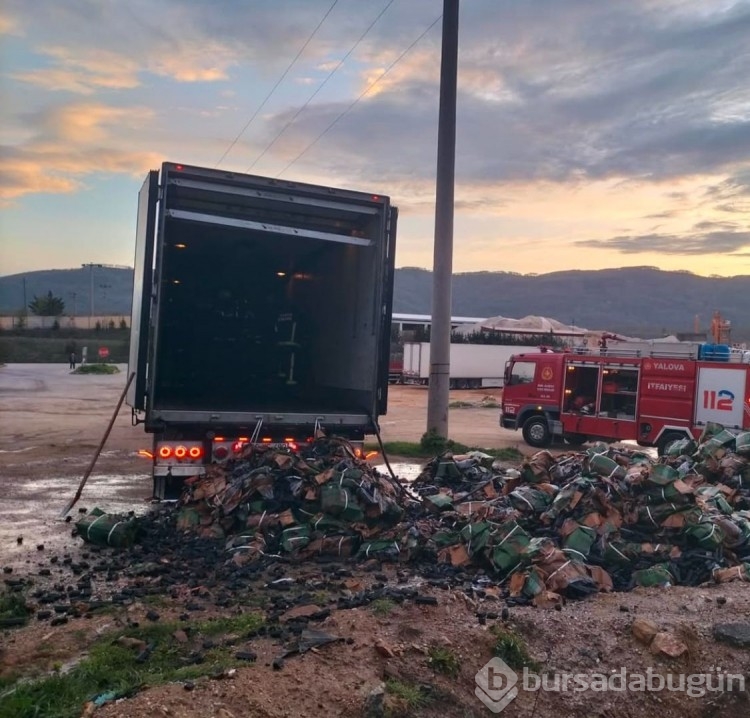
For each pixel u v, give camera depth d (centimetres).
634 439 1917
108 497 1087
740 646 587
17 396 3123
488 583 695
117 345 7569
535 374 2119
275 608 616
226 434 958
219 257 1326
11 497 1075
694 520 794
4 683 486
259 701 451
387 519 809
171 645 541
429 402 1673
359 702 463
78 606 611
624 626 603
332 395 1189
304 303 1335
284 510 802
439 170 1656
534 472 935
